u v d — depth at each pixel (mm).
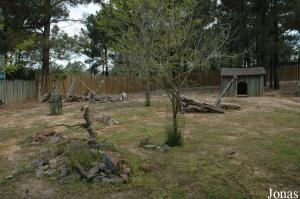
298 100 20547
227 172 7234
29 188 6738
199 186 6625
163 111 16188
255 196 6160
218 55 13328
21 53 25891
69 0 25906
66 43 26000
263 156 8234
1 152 9344
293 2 26438
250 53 31391
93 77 29594
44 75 26672
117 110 17031
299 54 40344
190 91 30141
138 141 9828
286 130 11234
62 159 7711
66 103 21844
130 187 6617
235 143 9438
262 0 27984
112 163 7047
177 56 9336
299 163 7738
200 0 19422
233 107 16578
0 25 20000
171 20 9578
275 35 28469
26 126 13383
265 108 16891
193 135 10508
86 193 6430
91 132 8812
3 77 22375
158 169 7477
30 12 24109
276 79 29891
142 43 9836
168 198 6164
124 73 12625
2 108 20094
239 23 27719
